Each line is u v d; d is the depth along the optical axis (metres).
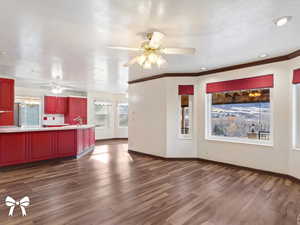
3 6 1.81
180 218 2.10
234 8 1.87
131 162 4.64
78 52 3.16
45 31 2.39
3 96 4.41
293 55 3.23
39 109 7.02
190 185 3.07
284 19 2.06
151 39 2.23
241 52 3.21
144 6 1.83
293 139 3.30
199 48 3.01
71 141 5.01
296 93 3.32
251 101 4.04
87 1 1.74
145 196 2.65
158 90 5.06
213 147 4.52
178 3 1.77
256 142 3.90
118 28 2.31
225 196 2.66
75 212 2.21
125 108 9.34
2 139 3.86
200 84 4.75
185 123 5.05
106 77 5.29
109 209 2.28
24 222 2.00
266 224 1.99
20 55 3.33
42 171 3.85
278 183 3.17
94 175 3.59
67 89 7.60
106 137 8.82
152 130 5.23
